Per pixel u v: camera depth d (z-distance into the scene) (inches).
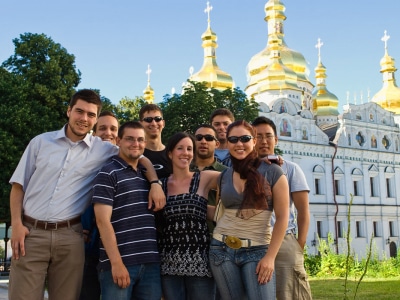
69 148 242.7
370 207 1878.7
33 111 1086.4
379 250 1870.1
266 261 209.5
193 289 231.5
